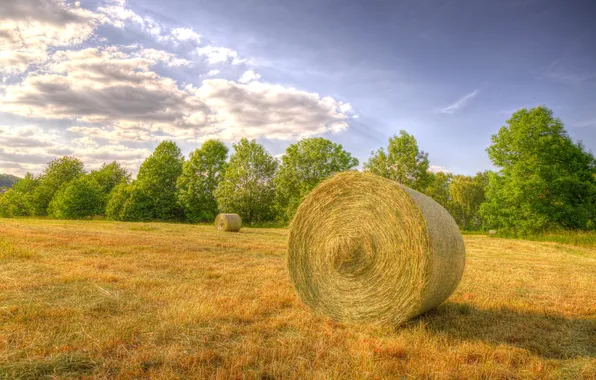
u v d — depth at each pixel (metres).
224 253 13.29
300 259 6.94
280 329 5.45
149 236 18.55
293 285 6.98
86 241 14.43
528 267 12.92
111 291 6.92
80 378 3.57
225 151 54.00
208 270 9.72
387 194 6.10
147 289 7.25
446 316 6.39
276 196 48.66
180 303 6.21
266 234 24.95
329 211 6.78
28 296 6.29
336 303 6.44
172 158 52.69
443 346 4.88
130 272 8.93
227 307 6.18
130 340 4.54
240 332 5.13
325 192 6.85
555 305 7.26
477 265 13.09
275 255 13.43
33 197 61.91
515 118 34.47
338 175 6.77
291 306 6.81
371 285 6.11
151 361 4.00
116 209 46.47
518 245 22.98
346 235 6.48
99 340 4.42
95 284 7.30
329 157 47.84
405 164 46.34
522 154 33.44
